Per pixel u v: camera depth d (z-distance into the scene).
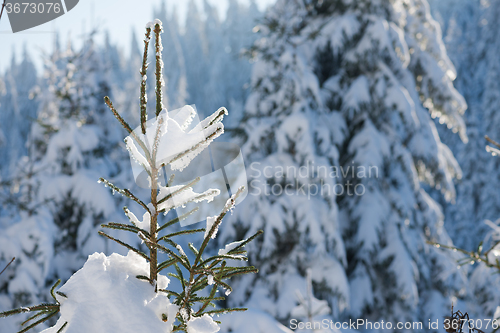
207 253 7.29
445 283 8.43
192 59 43.50
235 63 41.16
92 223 7.61
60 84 8.59
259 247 7.32
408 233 8.28
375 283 7.89
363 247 7.89
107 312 1.05
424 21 9.61
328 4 9.03
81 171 7.95
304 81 7.61
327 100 8.31
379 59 8.33
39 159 9.46
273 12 8.56
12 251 6.68
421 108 9.40
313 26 8.79
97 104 10.36
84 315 1.04
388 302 7.92
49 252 6.90
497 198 21.94
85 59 9.79
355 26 8.16
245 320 4.90
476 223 22.36
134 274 1.16
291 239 7.31
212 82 38.00
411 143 8.92
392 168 8.50
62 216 7.93
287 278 7.12
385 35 7.97
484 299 7.05
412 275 7.78
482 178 22.78
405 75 8.82
